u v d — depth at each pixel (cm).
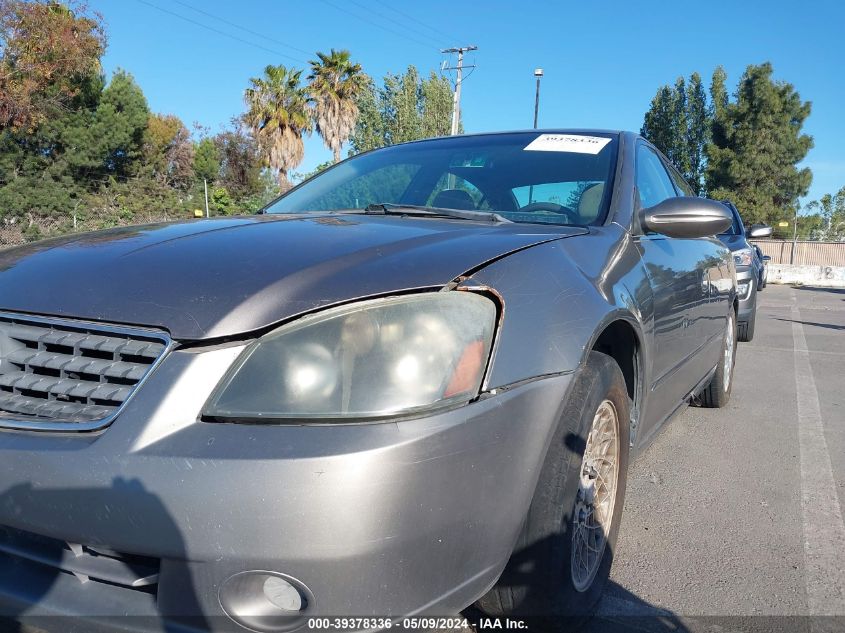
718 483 371
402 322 168
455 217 261
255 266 184
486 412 169
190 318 167
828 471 391
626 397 244
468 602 171
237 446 151
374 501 151
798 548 295
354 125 3444
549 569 196
